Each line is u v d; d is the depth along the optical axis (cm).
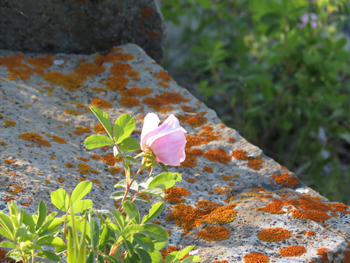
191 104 254
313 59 349
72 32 287
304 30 388
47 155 194
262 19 359
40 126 214
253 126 402
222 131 234
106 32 292
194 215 176
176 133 124
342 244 151
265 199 183
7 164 177
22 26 274
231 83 389
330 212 179
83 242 104
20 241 108
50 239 116
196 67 484
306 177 356
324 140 420
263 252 149
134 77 267
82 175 188
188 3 472
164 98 254
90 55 294
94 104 241
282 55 366
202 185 197
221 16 493
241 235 160
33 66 266
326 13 411
